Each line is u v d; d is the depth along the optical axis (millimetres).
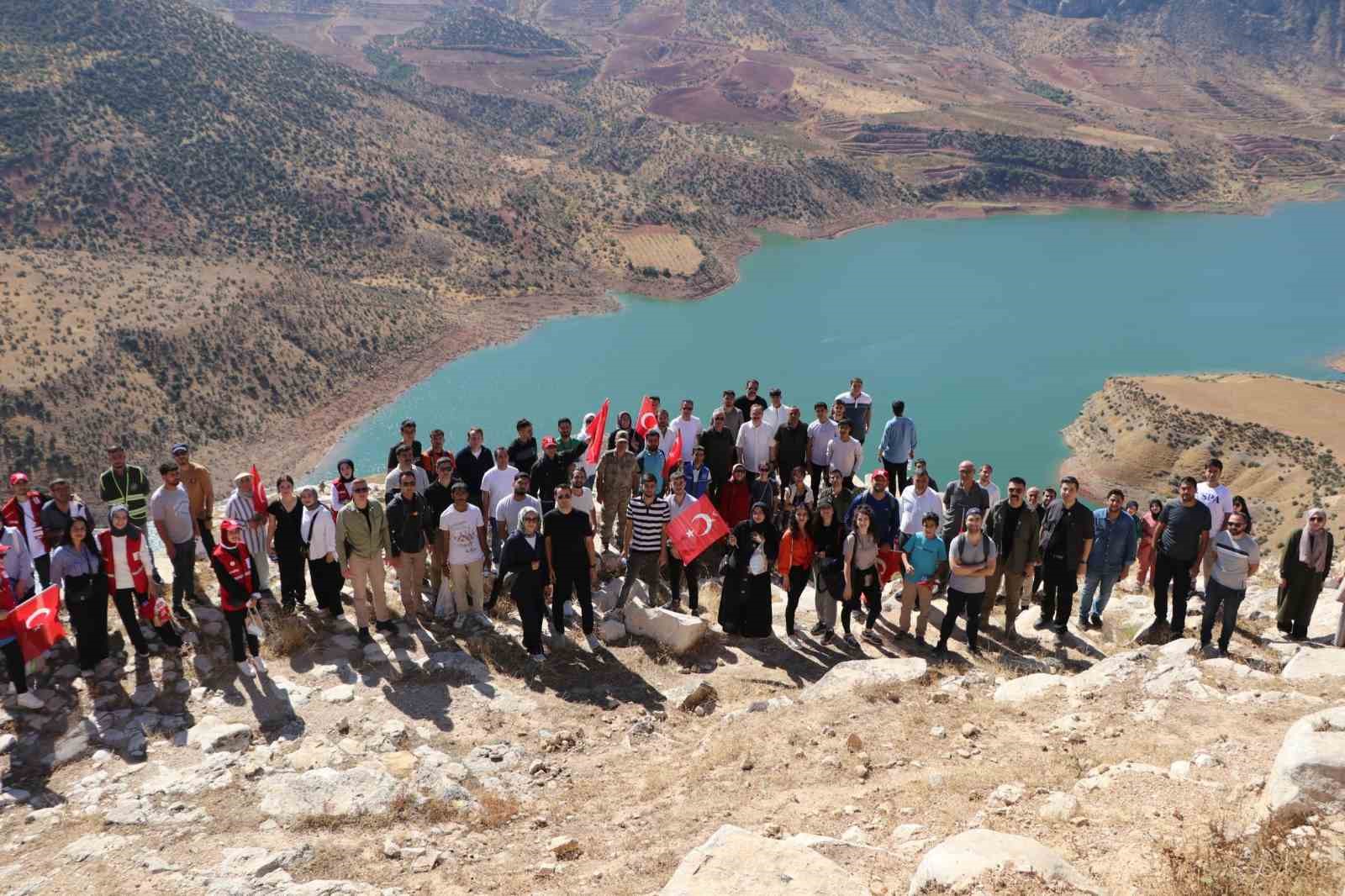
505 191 182250
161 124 157125
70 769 11023
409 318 130750
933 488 16922
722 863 7332
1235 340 141750
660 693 13281
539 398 113375
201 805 10281
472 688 13031
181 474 14703
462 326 135375
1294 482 79250
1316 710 10406
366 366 116062
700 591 17219
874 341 139000
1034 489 16344
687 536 14844
